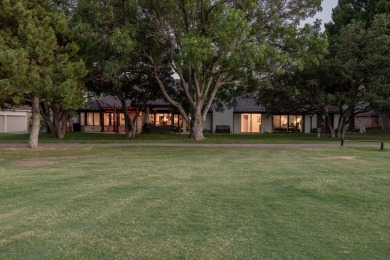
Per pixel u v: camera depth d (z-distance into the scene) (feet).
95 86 102.17
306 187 31.60
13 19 63.57
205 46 63.26
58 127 104.06
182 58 65.77
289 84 100.99
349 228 21.42
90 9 74.49
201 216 23.25
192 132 91.61
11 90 58.75
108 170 41.32
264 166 44.45
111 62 75.56
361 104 100.27
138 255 17.20
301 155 57.47
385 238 19.92
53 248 17.85
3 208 24.80
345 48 96.02
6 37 62.08
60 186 32.07
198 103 88.99
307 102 107.96
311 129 149.59
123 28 73.41
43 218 22.52
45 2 68.44
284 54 72.84
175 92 111.24
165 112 148.66
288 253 17.74
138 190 30.48
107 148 70.54
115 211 24.09
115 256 17.04
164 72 101.04
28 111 162.91
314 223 22.21
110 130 151.23
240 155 57.67
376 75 94.27
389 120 135.44
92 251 17.54
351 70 92.12
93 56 77.00
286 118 151.23
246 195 28.81
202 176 37.22
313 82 95.71
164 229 20.76
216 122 147.54
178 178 36.06
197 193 29.43
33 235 19.57
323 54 82.64
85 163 47.91
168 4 72.33
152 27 78.23
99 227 20.93
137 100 110.73
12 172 40.19
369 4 125.08
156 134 123.75
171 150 66.69
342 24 128.77
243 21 64.59
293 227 21.43
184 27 76.89
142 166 44.57
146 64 90.84
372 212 24.61
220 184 33.04
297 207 25.52
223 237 19.66
